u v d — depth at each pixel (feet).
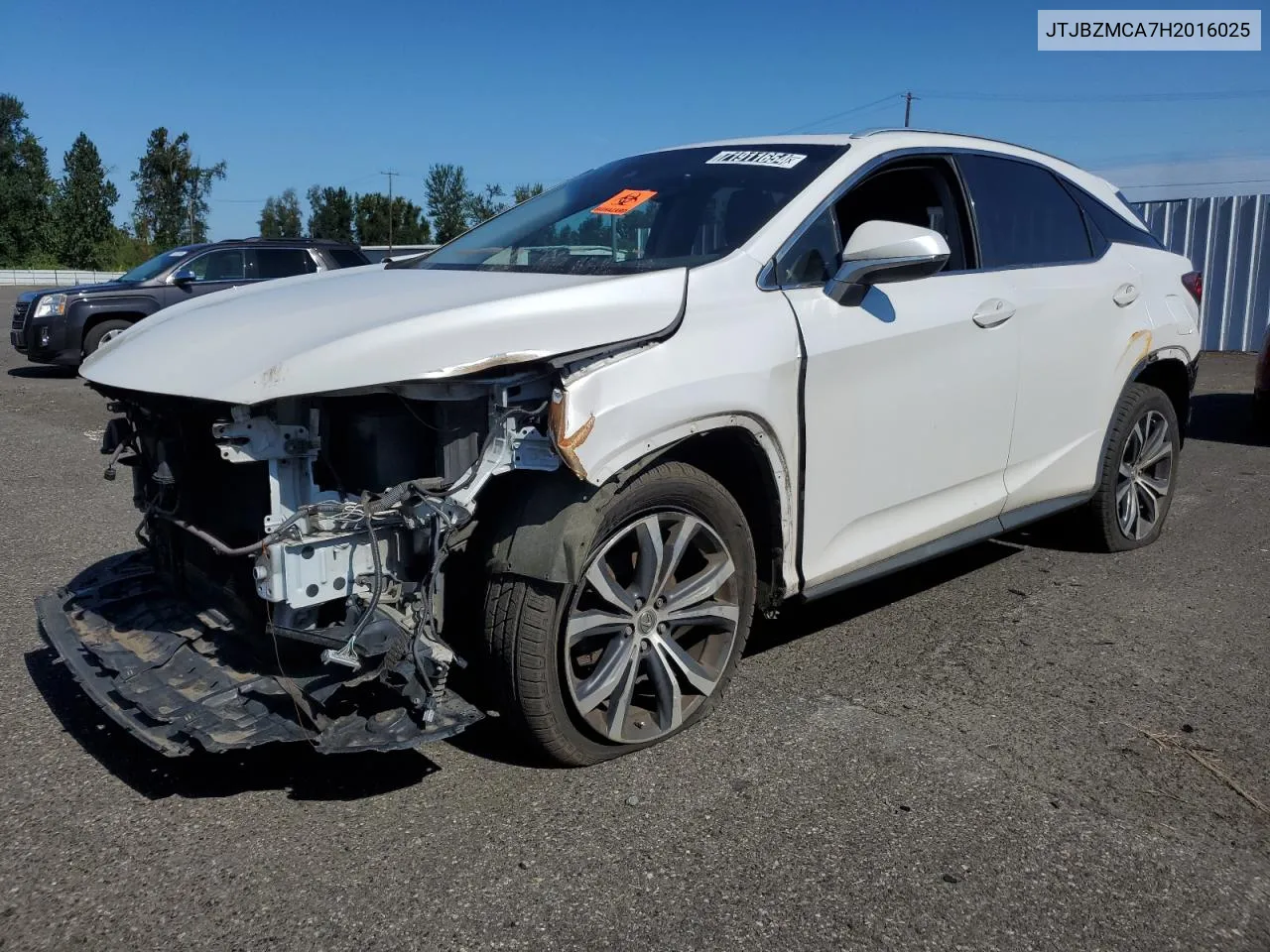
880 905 8.06
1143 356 16.12
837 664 12.74
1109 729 11.13
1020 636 13.76
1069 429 15.05
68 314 40.34
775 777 9.94
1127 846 8.94
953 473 13.07
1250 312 46.78
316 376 8.38
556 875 8.35
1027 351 13.84
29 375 43.73
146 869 8.39
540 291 9.54
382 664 8.63
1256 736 11.04
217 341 9.44
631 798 9.52
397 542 8.91
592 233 12.40
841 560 11.84
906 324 11.99
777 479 10.76
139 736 8.84
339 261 45.80
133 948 7.46
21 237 208.85
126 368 9.77
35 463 24.71
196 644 10.07
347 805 9.37
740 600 10.86
